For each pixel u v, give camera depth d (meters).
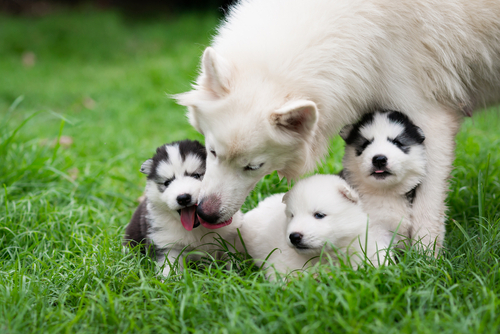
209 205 1.47
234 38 1.51
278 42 1.49
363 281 1.39
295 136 1.46
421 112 1.54
